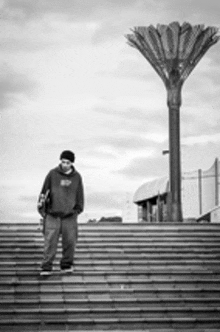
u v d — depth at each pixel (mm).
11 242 15523
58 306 12281
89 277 13281
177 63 20781
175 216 21125
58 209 13414
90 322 11828
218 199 27656
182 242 15984
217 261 14609
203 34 20531
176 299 12570
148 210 31359
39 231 16234
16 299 12461
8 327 11641
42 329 11703
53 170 13641
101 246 15352
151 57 20953
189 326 11977
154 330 11828
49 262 13320
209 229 16609
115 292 12750
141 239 15875
